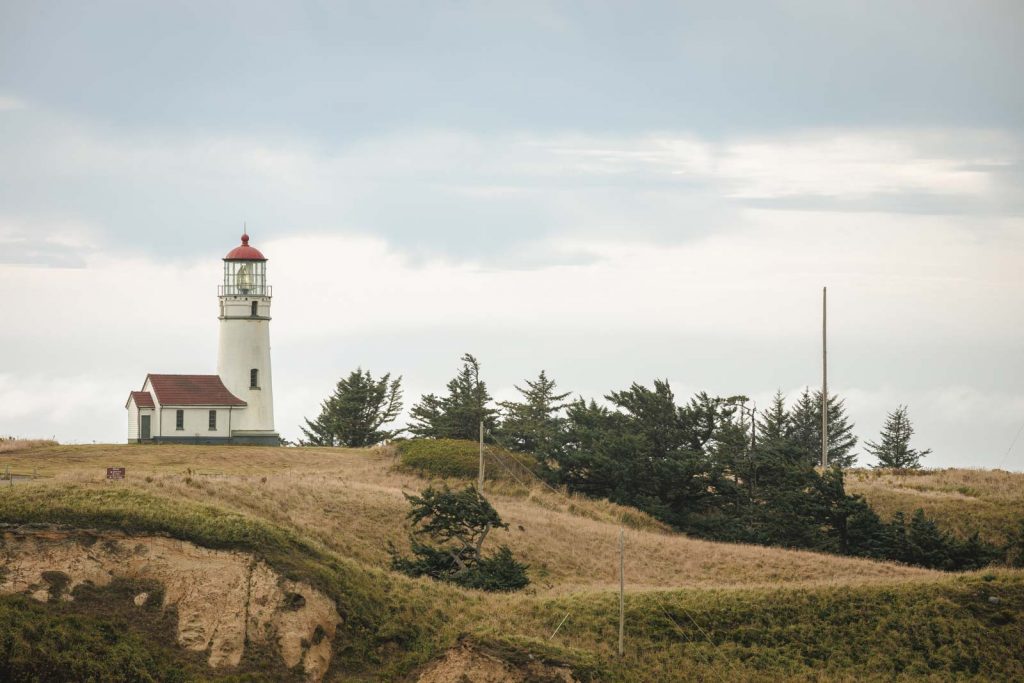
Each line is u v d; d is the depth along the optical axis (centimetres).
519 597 14075
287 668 11544
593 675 12075
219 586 11931
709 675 12438
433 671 11944
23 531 11844
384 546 16162
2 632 10750
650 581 16600
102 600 11512
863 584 14750
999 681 12975
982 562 18912
